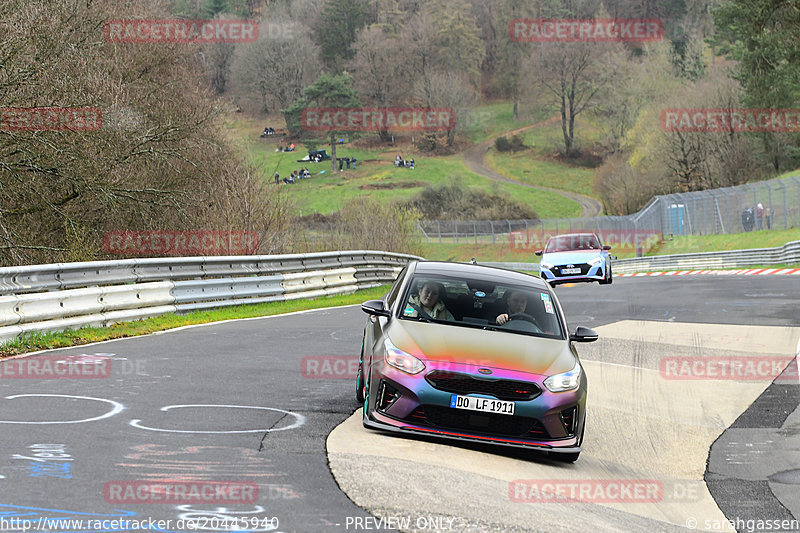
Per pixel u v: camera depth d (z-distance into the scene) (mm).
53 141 50719
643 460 18547
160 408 18172
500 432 16812
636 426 21484
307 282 53688
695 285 64000
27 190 51781
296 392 21219
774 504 15672
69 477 12641
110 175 55406
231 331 33719
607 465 17891
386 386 17156
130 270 36406
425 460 15383
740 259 94812
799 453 19422
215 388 21016
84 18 58562
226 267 45031
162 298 37969
